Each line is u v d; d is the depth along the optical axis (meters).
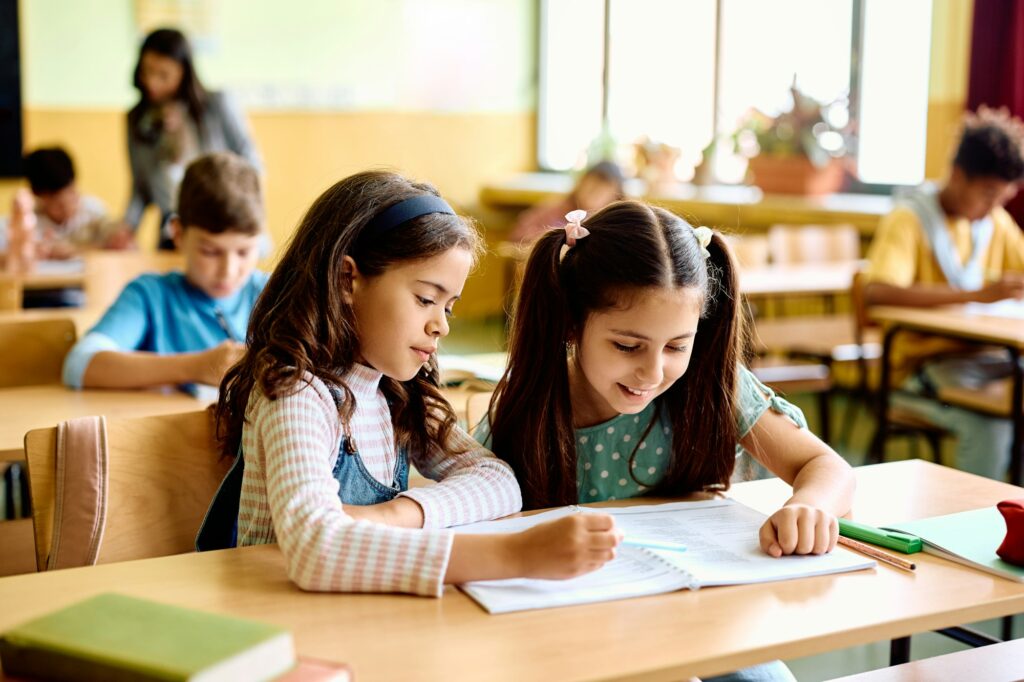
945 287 3.22
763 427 1.50
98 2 5.63
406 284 1.25
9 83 5.44
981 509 1.37
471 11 6.72
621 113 6.48
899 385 3.36
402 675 0.90
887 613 1.05
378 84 6.47
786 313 4.90
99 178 5.75
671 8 6.06
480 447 1.46
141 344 2.25
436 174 6.74
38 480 1.40
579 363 1.49
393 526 1.20
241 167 2.27
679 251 1.33
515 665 0.92
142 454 1.46
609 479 1.53
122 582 1.09
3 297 3.00
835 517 1.28
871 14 5.02
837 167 5.18
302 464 1.16
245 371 1.32
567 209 4.92
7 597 1.05
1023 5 4.36
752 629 1.00
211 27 5.95
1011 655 1.51
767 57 5.52
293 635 0.97
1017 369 2.81
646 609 1.04
